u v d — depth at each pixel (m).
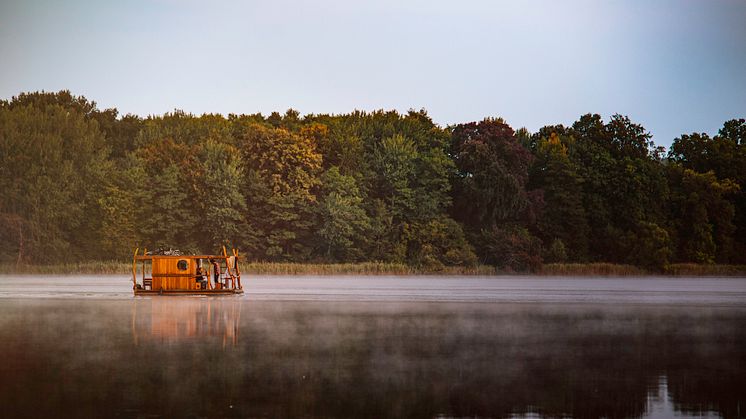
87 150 125.75
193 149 123.12
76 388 27.53
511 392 27.52
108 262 111.25
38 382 28.45
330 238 116.38
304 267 110.06
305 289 77.81
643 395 27.22
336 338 39.56
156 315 49.62
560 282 99.75
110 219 113.38
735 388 28.31
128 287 77.94
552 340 39.53
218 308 55.06
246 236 116.00
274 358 33.53
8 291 71.25
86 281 90.44
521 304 61.25
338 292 73.50
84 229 117.12
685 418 24.41
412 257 120.38
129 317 48.34
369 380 29.23
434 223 121.69
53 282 88.06
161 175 118.06
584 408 25.45
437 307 57.38
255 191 117.62
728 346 37.94
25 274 107.69
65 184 118.62
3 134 119.88
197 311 52.72
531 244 122.94
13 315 49.25
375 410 24.98
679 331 43.69
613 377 30.11
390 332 42.09
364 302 61.56
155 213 115.06
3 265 109.44
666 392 27.70
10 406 25.08
